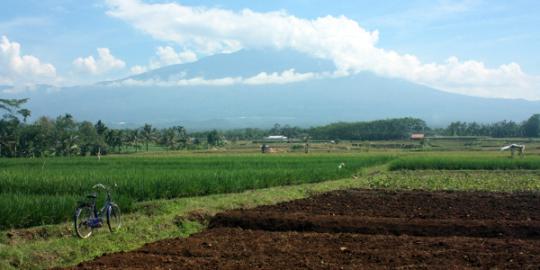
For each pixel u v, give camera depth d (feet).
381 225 56.08
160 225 57.16
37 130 283.59
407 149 355.56
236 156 224.53
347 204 78.79
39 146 285.02
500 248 45.62
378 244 47.93
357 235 52.21
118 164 159.43
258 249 46.26
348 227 56.24
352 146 395.34
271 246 47.47
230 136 592.19
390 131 490.49
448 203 79.41
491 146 378.53
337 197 88.28
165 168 135.74
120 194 72.02
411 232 54.60
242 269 38.81
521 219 63.72
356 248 46.44
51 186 78.74
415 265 39.58
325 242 49.16
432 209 73.00
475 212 69.77
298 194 91.56
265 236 52.85
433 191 98.53
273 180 108.68
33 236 49.90
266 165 154.61
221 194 89.25
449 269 38.06
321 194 93.66
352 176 139.33
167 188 81.71
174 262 41.16
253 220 60.03
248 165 154.10
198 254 44.65
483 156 211.41
